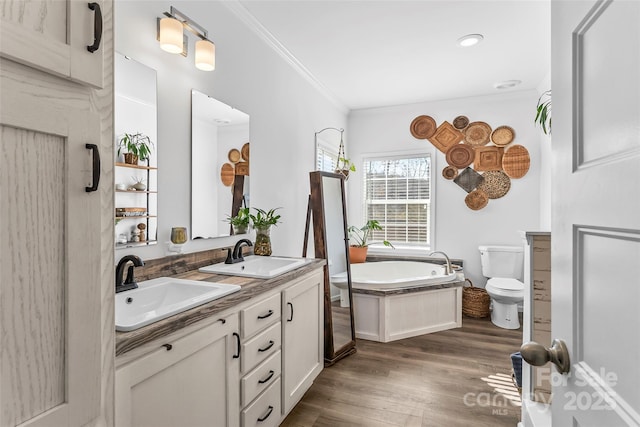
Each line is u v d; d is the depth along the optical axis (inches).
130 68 63.2
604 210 20.6
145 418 38.9
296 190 129.3
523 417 68.2
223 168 88.7
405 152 176.7
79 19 25.8
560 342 26.6
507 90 154.6
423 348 113.1
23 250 22.3
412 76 138.6
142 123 65.7
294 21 98.7
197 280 66.9
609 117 20.5
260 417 62.9
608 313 20.5
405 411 77.0
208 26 83.4
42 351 23.5
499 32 104.0
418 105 174.1
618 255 19.5
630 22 18.3
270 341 66.7
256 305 61.6
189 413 45.7
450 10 93.0
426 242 174.1
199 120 80.4
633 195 17.6
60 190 24.5
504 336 124.0
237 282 64.6
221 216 88.0
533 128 153.6
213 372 50.6
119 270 54.4
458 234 166.7
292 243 126.1
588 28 23.3
